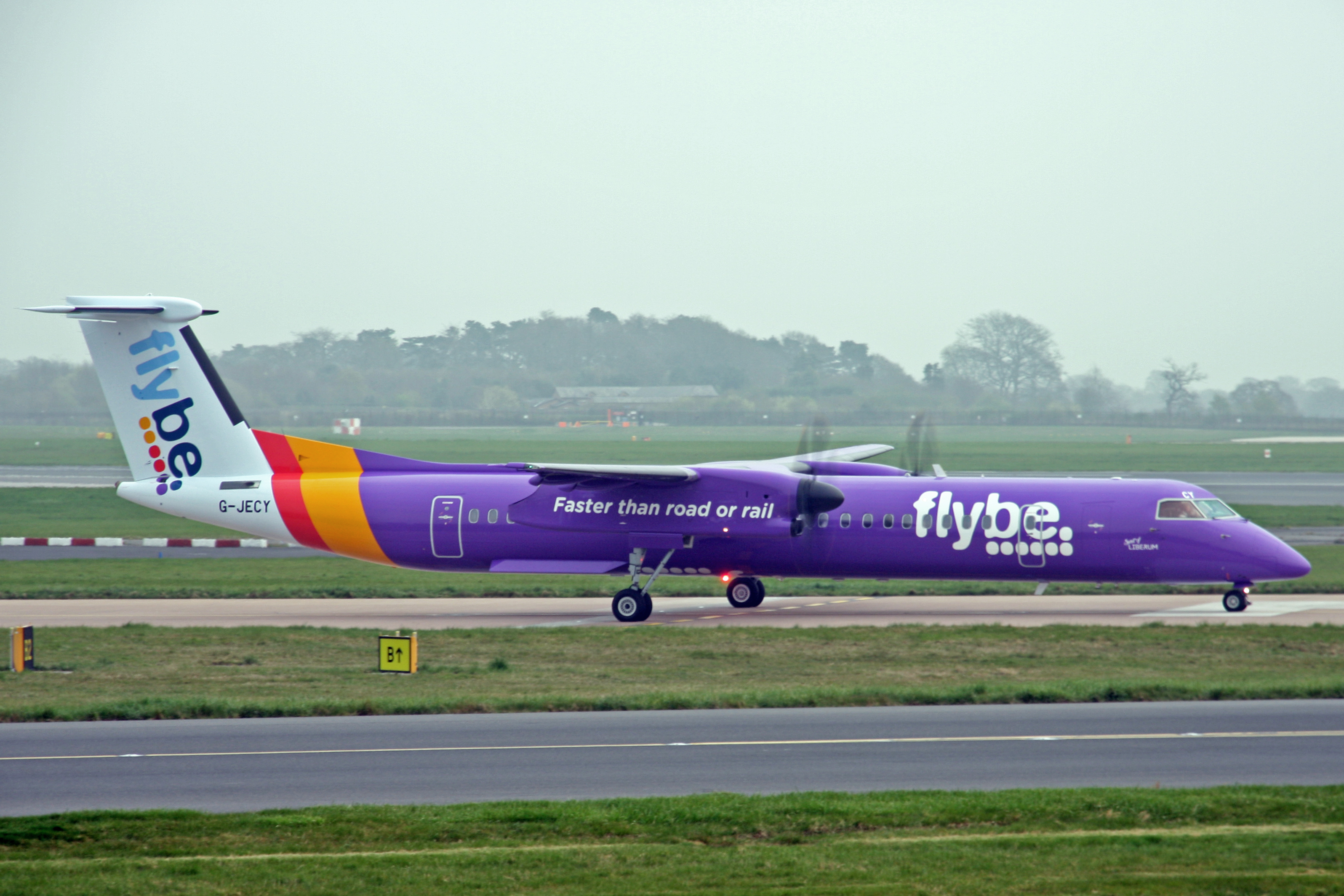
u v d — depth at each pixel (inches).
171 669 3152.1
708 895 1465.3
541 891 1481.3
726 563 4266.7
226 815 1764.3
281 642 3592.5
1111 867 1549.0
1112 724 2367.1
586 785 1937.7
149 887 1483.8
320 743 2234.3
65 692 2832.2
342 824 1722.4
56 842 1644.9
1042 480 4210.1
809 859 1589.6
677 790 1910.7
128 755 2138.3
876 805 1809.8
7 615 4264.3
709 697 2664.9
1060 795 1856.5
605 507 4244.6
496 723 2434.8
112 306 4394.7
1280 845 1617.9
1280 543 3973.9
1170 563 3983.8
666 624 4072.3
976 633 3654.0
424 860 1582.2
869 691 2723.9
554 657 3339.1
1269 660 3196.4
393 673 3093.0
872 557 4175.7
